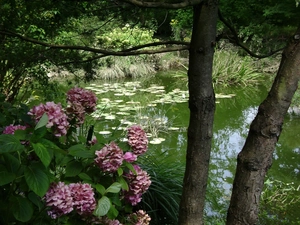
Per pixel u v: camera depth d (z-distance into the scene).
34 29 2.83
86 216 1.43
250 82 9.26
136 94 7.81
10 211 1.26
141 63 10.23
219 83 9.20
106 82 9.21
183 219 1.78
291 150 4.77
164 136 5.23
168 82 9.29
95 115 5.88
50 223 1.36
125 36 7.78
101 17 2.01
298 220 3.01
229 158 4.49
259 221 2.98
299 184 3.72
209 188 3.42
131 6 1.83
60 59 2.40
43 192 1.19
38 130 1.25
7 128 1.46
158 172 3.07
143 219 1.74
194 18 1.61
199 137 1.68
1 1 2.39
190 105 1.68
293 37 1.42
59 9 2.04
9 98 3.56
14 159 1.24
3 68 3.15
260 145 1.49
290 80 1.43
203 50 1.59
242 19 7.32
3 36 2.47
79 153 1.46
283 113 1.46
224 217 2.99
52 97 3.28
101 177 1.55
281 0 7.62
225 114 6.68
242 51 9.92
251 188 1.53
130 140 1.61
